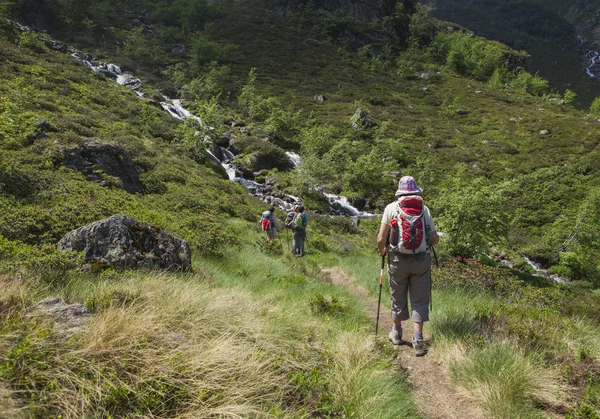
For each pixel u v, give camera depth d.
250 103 40.12
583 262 21.70
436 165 35.25
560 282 18.80
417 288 3.91
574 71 180.38
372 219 25.03
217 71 47.06
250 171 27.75
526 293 8.34
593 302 11.38
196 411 2.15
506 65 92.06
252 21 75.94
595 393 3.04
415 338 3.87
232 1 86.19
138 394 2.13
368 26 85.81
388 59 76.19
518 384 2.97
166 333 2.88
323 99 49.19
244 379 2.52
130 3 70.06
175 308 3.38
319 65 63.88
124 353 2.43
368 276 9.14
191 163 21.42
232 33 69.19
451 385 3.26
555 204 29.72
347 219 22.84
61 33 47.62
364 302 6.52
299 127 39.97
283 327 3.72
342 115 44.47
